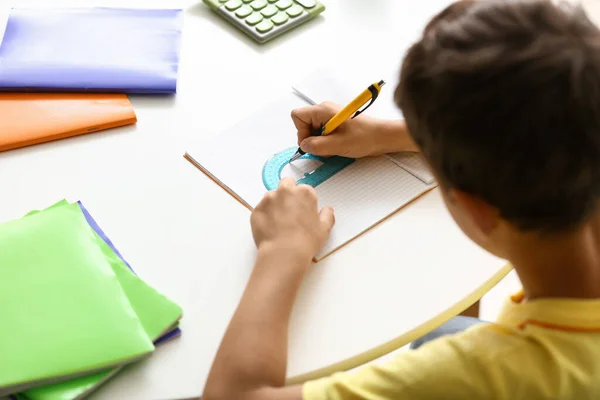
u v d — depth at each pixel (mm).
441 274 803
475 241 682
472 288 791
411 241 837
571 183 552
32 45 1062
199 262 811
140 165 924
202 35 1132
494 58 538
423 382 606
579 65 523
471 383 600
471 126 552
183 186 899
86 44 1073
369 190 896
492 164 557
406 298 779
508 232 620
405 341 748
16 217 854
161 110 1005
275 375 684
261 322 712
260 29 1120
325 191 893
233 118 996
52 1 1152
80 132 961
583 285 618
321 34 1145
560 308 611
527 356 603
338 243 826
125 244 827
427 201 886
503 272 810
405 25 1165
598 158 541
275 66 1084
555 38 539
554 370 590
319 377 716
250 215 863
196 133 971
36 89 1003
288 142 962
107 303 738
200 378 708
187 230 846
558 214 574
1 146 928
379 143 933
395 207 873
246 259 814
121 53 1066
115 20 1123
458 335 640
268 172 917
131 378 705
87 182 899
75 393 674
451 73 556
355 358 727
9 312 717
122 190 891
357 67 1080
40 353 686
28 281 748
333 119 922
